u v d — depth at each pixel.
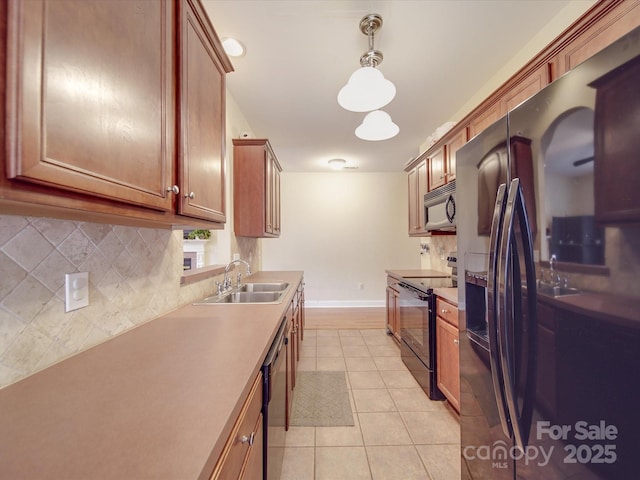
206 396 0.68
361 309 5.24
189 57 1.13
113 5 0.71
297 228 5.47
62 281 0.89
